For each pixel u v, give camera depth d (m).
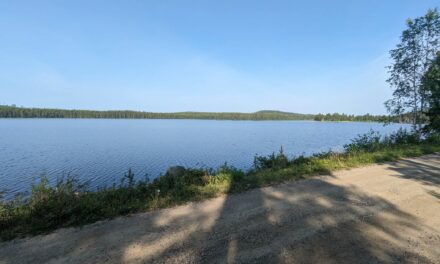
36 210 4.28
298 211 4.70
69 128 71.81
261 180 6.72
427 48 17.73
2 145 32.84
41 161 21.81
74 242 3.48
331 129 74.88
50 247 3.35
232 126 97.69
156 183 6.39
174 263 3.03
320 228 4.00
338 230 3.95
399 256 3.27
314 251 3.33
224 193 5.75
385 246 3.51
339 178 7.22
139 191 5.70
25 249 3.30
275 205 5.00
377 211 4.77
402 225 4.20
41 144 34.31
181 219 4.29
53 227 3.92
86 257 3.12
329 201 5.28
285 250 3.34
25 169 18.56
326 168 8.22
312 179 7.07
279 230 3.91
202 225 4.06
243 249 3.35
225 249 3.35
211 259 3.12
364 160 9.58
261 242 3.54
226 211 4.67
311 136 48.34
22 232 3.75
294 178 7.12
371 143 13.77
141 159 22.72
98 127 79.88
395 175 7.62
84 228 3.91
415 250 3.43
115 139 42.12
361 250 3.39
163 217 4.37
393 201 5.34
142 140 40.59
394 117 19.77
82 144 34.62
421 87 17.81
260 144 34.16
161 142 37.50
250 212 4.62
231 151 27.45
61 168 19.00
